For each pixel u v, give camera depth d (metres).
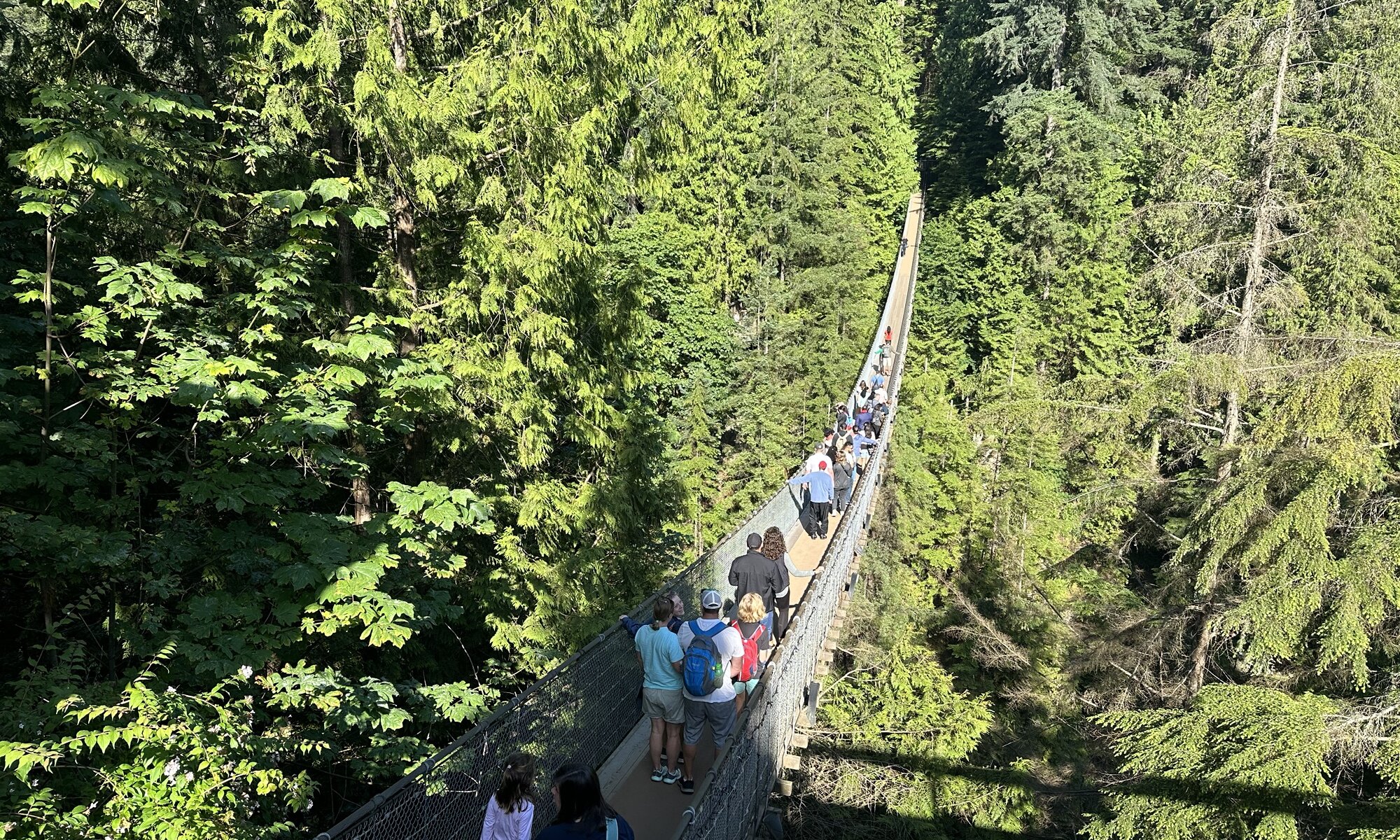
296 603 6.87
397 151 8.60
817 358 30.06
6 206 7.73
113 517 7.12
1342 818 9.91
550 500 10.39
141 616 6.96
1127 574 19.44
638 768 6.41
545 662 9.55
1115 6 39.81
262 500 6.71
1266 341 14.47
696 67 10.48
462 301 9.43
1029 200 36.50
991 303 37.62
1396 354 10.23
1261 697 10.38
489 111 9.29
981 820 14.66
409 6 9.03
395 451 10.34
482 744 4.83
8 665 7.20
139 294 6.73
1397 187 15.05
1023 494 26.89
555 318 9.66
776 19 30.86
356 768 7.50
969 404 37.53
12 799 4.59
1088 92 38.31
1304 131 15.24
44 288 6.93
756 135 30.95
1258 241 15.93
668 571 13.66
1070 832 14.94
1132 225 19.00
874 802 14.59
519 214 9.55
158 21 8.65
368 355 7.48
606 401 12.65
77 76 7.19
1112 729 15.23
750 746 5.85
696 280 27.86
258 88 8.18
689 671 5.95
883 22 54.72
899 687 15.70
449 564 9.03
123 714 5.65
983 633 20.42
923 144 55.88
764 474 27.06
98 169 6.03
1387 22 15.90
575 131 9.37
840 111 33.75
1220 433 15.35
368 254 10.09
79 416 7.34
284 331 8.56
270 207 7.73
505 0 9.42
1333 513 11.72
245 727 5.59
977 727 15.44
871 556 19.80
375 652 9.10
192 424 8.16
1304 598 10.66
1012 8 40.41
